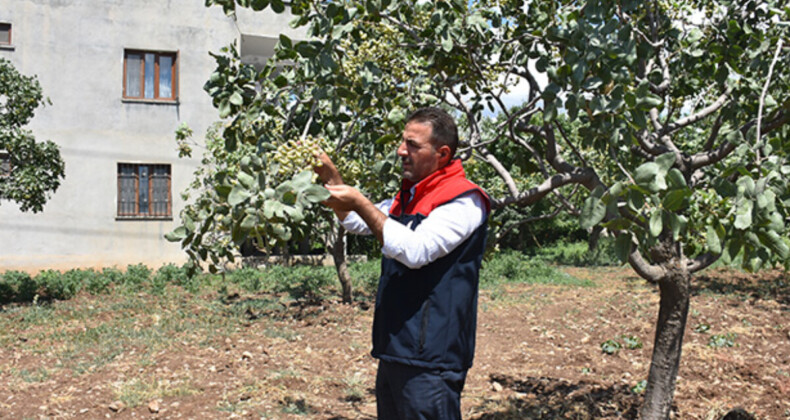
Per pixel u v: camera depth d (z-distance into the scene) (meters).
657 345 4.43
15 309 11.68
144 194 16.95
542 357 8.59
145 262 16.86
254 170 2.30
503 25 4.61
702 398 6.40
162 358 8.13
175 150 17.09
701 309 11.52
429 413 2.52
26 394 6.64
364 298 13.35
